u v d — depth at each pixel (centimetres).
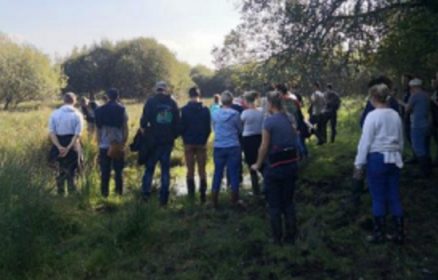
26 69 4078
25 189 466
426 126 632
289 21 639
